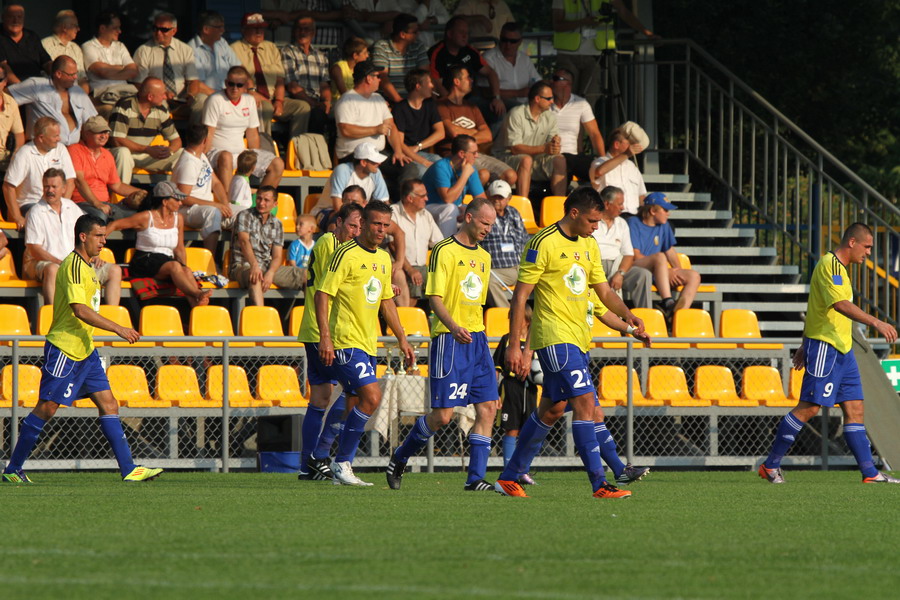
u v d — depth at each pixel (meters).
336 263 33.59
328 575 17.80
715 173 67.88
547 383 30.02
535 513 26.91
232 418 47.31
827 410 47.09
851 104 92.00
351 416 34.88
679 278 55.88
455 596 16.08
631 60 69.94
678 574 18.16
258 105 61.47
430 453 44.25
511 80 66.12
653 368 50.00
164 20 60.69
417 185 52.81
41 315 46.81
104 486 34.59
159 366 46.00
